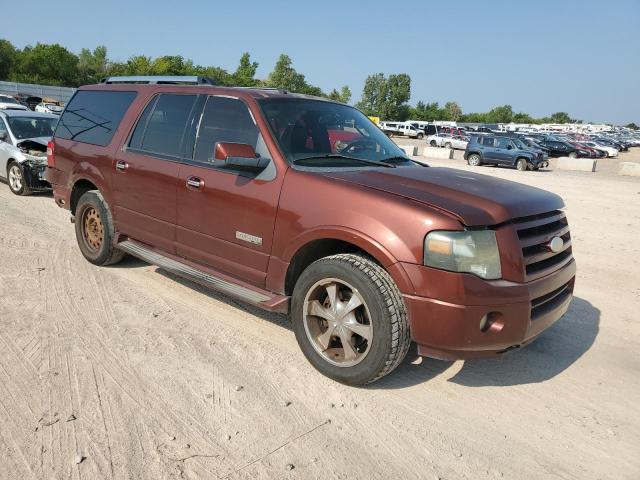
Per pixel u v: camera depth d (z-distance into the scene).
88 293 5.00
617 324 5.03
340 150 4.28
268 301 3.92
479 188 3.66
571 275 3.88
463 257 3.14
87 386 3.41
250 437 3.00
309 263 3.89
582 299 5.73
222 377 3.62
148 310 4.69
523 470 2.87
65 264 5.80
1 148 10.00
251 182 3.98
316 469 2.77
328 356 3.64
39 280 5.25
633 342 4.62
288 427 3.11
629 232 9.62
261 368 3.78
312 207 3.62
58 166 6.01
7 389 3.33
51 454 2.77
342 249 3.84
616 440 3.18
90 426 3.01
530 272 3.40
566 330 4.83
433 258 3.16
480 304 3.14
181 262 4.66
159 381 3.52
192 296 5.07
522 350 4.36
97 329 4.25
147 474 2.66
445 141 43.50
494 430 3.22
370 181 3.61
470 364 4.05
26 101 41.84
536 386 3.78
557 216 3.80
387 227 3.29
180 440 2.93
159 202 4.73
